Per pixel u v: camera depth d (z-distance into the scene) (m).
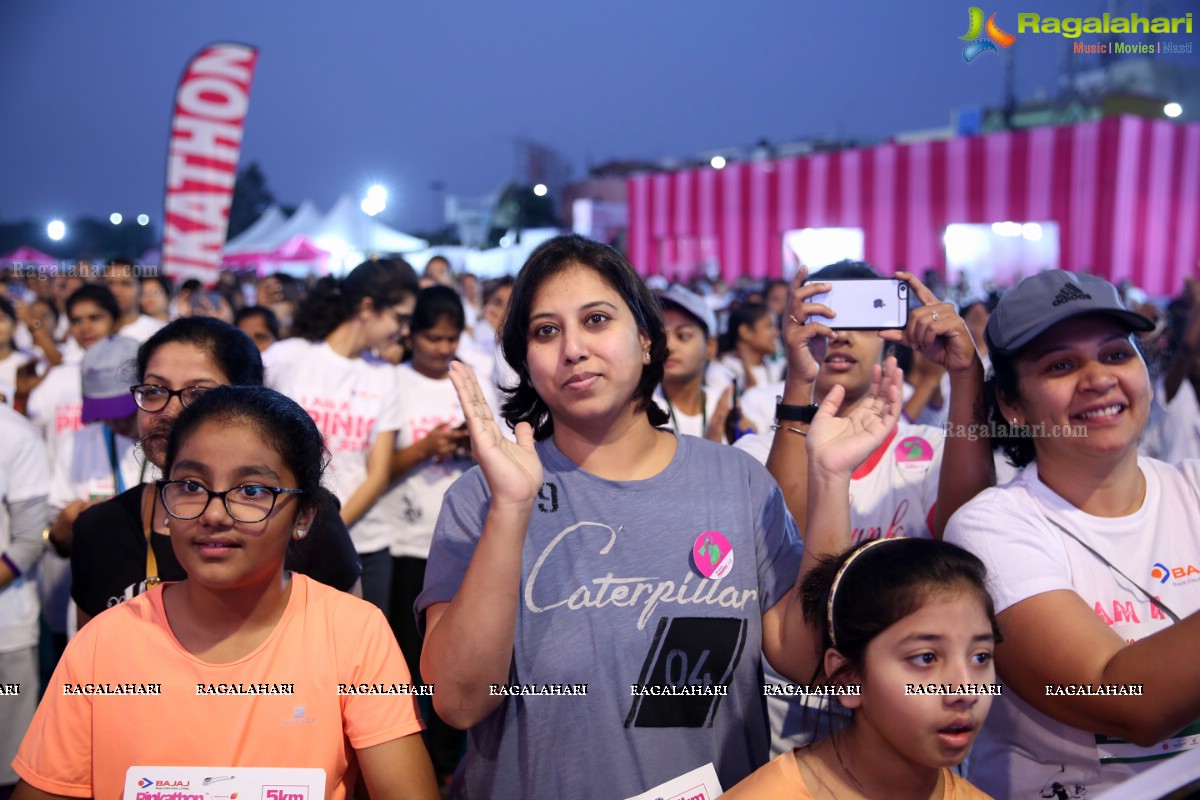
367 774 1.75
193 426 1.71
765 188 18.72
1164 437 4.52
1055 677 1.84
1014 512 2.02
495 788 1.86
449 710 1.77
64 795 1.69
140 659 1.70
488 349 8.63
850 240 17.64
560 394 1.86
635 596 1.84
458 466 4.53
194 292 7.71
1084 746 1.96
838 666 1.68
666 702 1.83
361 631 1.80
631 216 21.30
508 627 1.72
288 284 10.63
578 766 1.81
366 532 4.34
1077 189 14.35
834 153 17.48
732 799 1.71
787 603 1.88
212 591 1.71
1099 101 19.36
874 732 1.66
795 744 2.68
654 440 2.02
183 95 7.48
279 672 1.72
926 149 16.20
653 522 1.88
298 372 4.23
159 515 2.28
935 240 16.17
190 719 1.68
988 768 2.11
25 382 6.13
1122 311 1.93
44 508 3.51
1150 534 2.04
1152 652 1.69
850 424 1.85
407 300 4.51
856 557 1.69
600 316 1.85
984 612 1.61
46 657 5.17
